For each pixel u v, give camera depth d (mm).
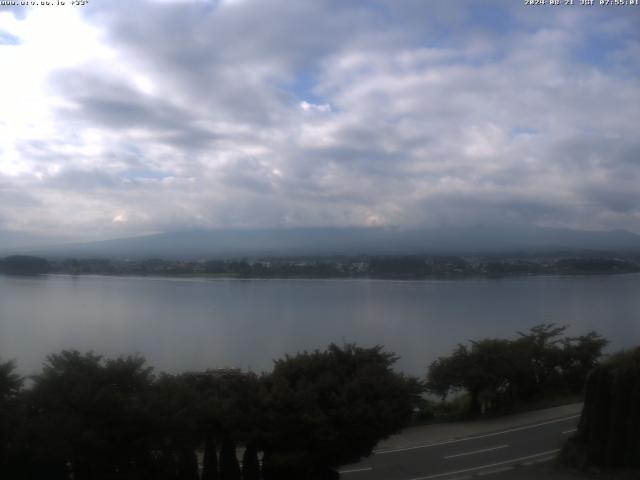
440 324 69812
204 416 15602
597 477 18344
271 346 54062
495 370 27125
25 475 13875
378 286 121250
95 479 14211
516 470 19422
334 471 17328
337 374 18188
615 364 19188
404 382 18359
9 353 43719
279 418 16234
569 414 26703
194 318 74812
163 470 14969
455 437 23688
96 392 14242
